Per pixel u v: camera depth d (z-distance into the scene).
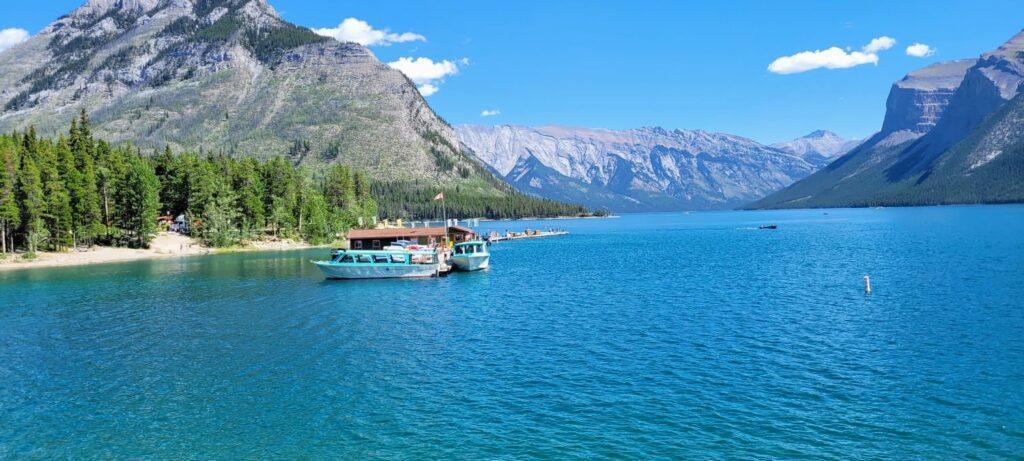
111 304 65.38
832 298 61.47
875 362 37.62
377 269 87.31
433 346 44.16
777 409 30.22
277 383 35.88
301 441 27.78
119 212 141.75
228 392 34.38
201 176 156.25
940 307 54.44
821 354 39.75
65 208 125.38
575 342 44.47
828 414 29.42
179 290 76.50
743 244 151.50
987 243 122.25
